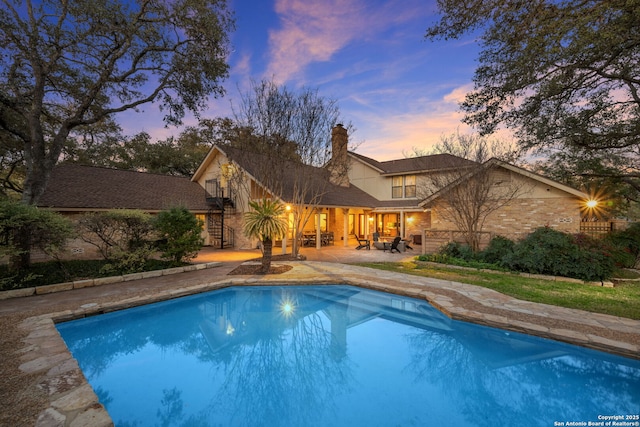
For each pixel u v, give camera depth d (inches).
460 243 507.2
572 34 206.5
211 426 134.3
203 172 791.7
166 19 403.9
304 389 167.0
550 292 298.7
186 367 191.3
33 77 414.0
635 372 167.8
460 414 143.7
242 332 249.8
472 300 272.2
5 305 252.8
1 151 511.5
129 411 144.6
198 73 456.1
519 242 425.7
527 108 316.5
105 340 232.8
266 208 411.2
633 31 208.2
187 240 417.1
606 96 339.3
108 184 610.9
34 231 300.4
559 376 176.1
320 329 254.4
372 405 151.9
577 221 454.3
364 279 358.3
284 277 369.4
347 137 627.8
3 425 105.0
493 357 201.9
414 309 294.0
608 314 233.8
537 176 467.5
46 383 134.2
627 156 548.7
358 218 938.7
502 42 263.6
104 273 352.8
